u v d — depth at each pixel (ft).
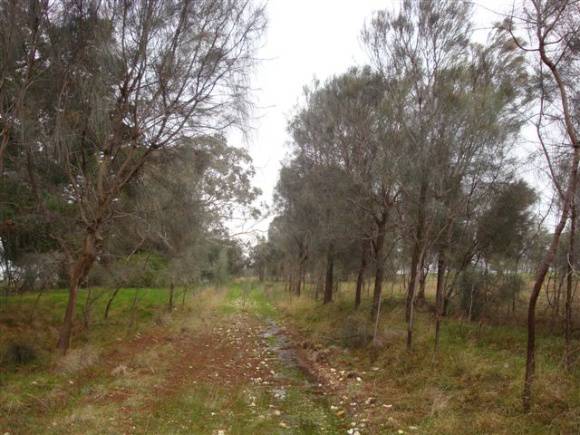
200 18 28.71
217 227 63.93
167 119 30.01
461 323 43.88
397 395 27.48
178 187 39.50
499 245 46.42
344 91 47.24
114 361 33.53
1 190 34.30
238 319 72.84
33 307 45.27
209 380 31.42
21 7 24.89
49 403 22.97
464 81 32.14
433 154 30.78
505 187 42.63
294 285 118.73
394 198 41.93
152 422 21.44
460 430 20.03
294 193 72.79
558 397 20.79
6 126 26.45
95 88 27.63
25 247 38.83
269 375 34.55
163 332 48.78
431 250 37.09
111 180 33.35
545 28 20.61
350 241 52.49
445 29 36.11
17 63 26.91
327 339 47.11
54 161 30.78
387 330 41.78
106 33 27.73
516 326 43.19
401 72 38.19
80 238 38.42
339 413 24.90
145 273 56.65
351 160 46.98
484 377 26.53
